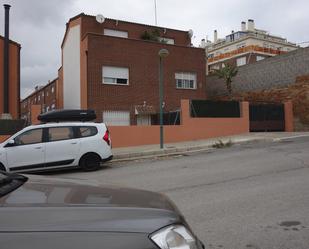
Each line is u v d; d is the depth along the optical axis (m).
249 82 34.62
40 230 2.04
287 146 16.86
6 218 2.09
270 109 27.02
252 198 7.26
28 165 12.43
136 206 2.46
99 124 13.45
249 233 5.18
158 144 20.34
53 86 40.31
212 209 6.53
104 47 26.33
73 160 12.86
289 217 5.91
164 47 28.72
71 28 30.11
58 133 12.90
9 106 25.22
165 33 33.91
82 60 27.55
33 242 1.96
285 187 8.22
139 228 2.19
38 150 12.53
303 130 27.50
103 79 26.22
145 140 20.45
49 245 1.97
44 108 45.22
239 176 9.86
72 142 12.87
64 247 1.98
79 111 16.05
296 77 29.70
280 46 75.44
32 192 2.63
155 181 9.73
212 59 73.44
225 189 8.23
